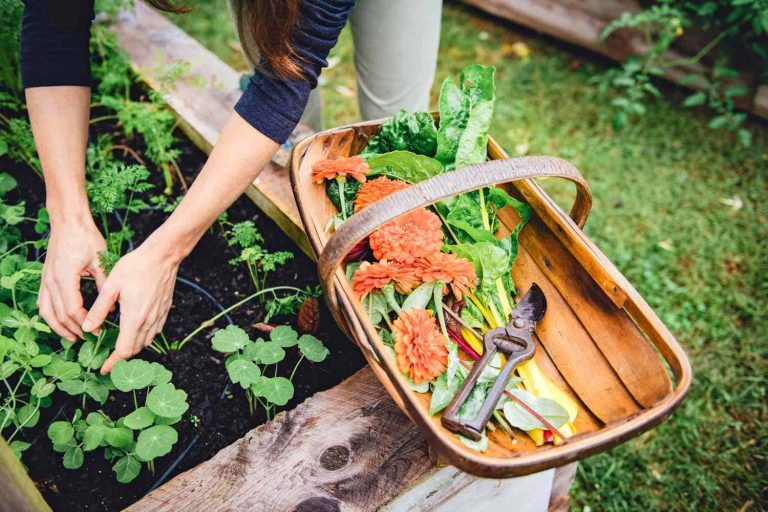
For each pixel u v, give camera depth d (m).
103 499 1.04
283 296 1.37
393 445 0.98
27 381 1.12
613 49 2.57
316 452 0.98
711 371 1.70
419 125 1.12
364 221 0.78
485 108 1.06
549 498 1.29
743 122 2.39
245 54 1.09
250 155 0.95
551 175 0.87
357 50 1.51
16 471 0.69
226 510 0.91
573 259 0.99
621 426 0.74
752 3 2.07
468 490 1.05
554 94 2.53
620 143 2.32
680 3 2.25
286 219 1.42
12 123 1.48
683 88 2.51
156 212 1.54
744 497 1.49
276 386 1.07
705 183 2.18
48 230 1.40
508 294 1.05
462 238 1.08
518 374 0.96
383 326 1.01
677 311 1.83
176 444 1.12
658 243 2.00
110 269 1.10
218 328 1.30
